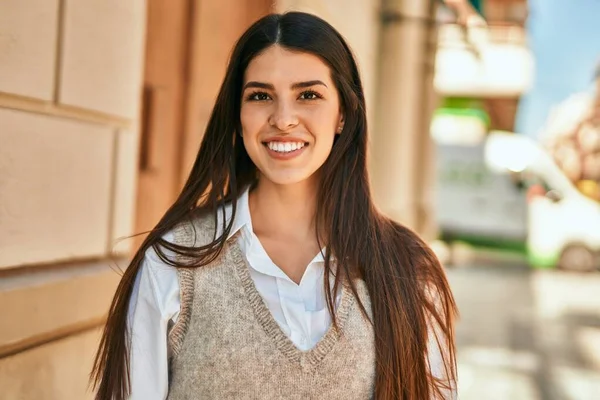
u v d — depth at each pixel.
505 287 9.67
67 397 2.38
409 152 10.36
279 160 1.71
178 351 1.66
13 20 2.02
